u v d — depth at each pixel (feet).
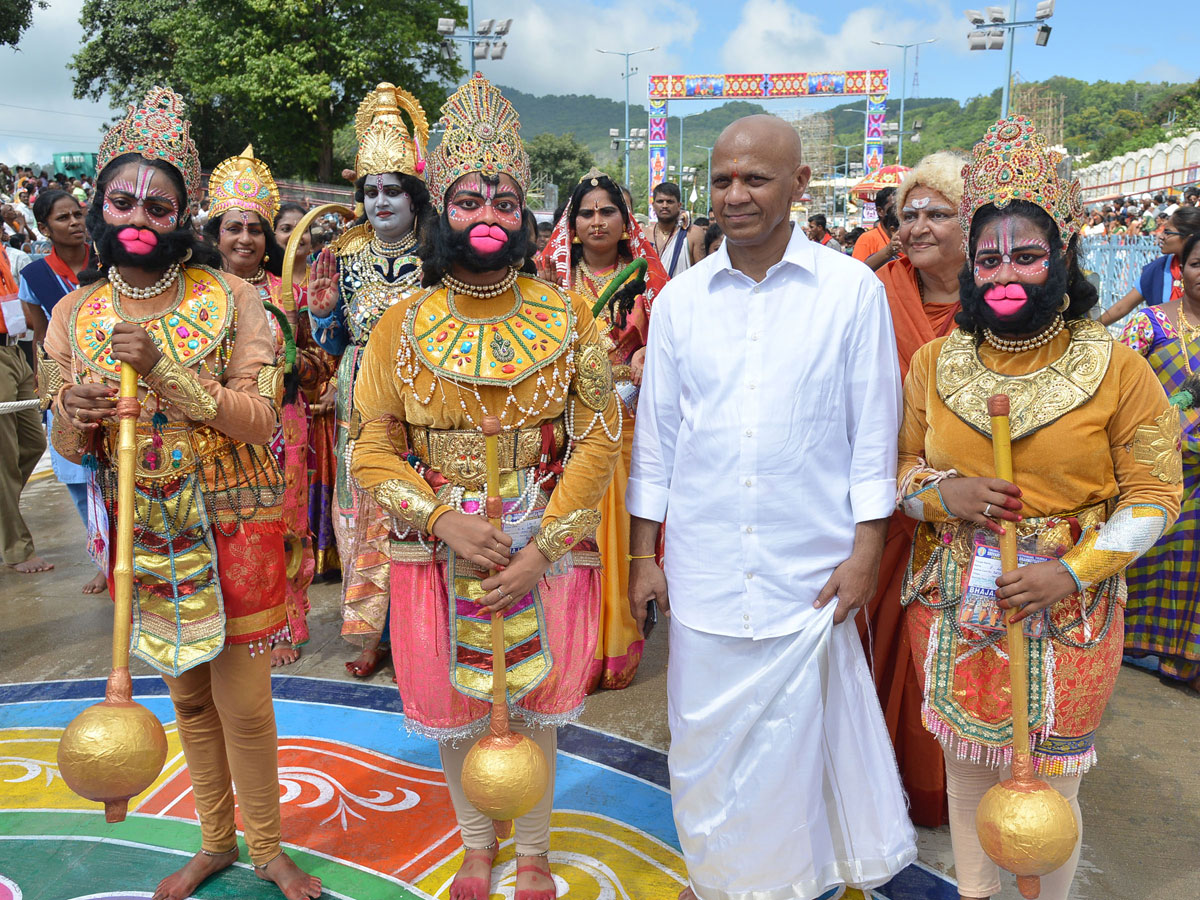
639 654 12.66
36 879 8.55
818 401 7.34
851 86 101.76
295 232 12.19
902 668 8.92
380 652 13.32
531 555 7.29
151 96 7.52
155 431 7.52
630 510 8.19
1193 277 12.13
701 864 7.66
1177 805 9.88
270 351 8.07
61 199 15.74
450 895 8.25
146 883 8.50
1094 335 6.73
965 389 7.00
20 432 17.30
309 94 70.44
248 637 7.91
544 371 7.48
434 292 7.77
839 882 7.63
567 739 11.16
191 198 7.68
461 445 7.55
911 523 8.77
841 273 7.41
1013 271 6.62
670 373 7.95
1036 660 6.71
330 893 8.38
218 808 8.44
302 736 11.19
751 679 7.48
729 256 7.61
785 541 7.39
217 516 7.73
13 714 11.76
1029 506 6.78
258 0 69.87
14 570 17.17
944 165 9.45
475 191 7.31
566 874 8.61
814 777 7.43
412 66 78.28
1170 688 12.70
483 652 7.65
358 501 12.40
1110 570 6.48
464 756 8.18
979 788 7.28
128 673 6.91
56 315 7.79
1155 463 6.57
